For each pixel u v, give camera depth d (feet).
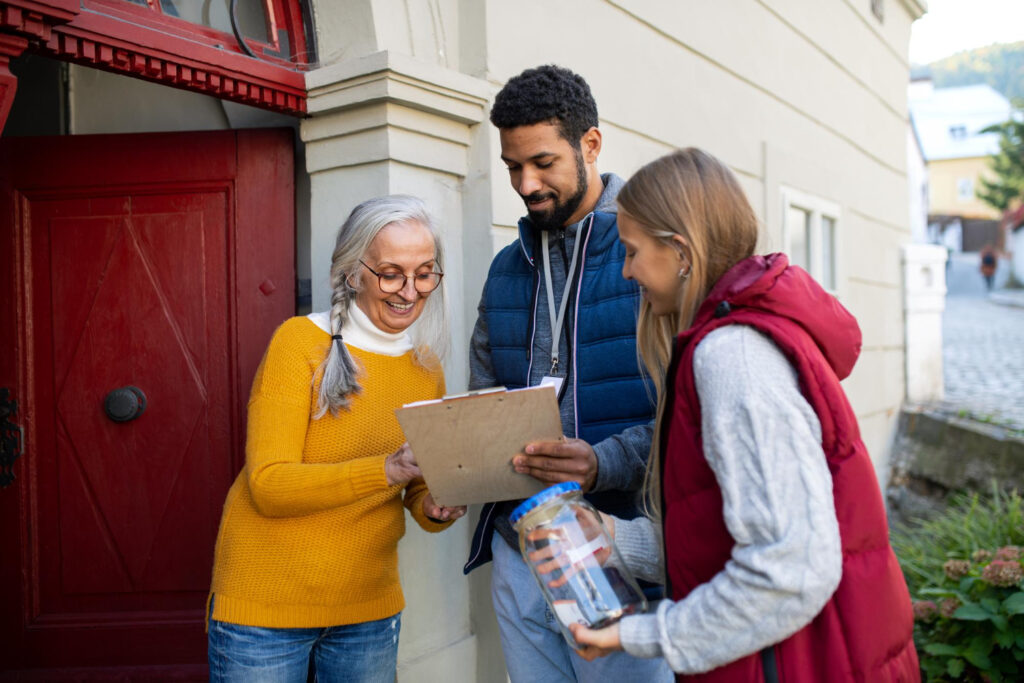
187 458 7.59
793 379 3.39
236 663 5.10
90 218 7.61
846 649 3.37
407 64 6.84
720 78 12.53
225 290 7.65
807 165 15.69
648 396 5.22
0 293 7.47
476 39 7.83
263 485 4.91
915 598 10.62
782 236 14.52
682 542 3.68
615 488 5.10
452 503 4.99
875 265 20.02
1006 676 8.25
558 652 5.81
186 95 8.24
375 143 7.06
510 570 5.81
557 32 8.80
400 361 5.62
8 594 7.47
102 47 5.84
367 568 5.40
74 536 7.56
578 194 5.61
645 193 3.92
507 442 4.68
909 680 3.52
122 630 7.48
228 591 5.17
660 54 10.88
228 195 7.67
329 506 4.95
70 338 7.59
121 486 7.59
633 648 3.60
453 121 7.61
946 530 13.11
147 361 7.61
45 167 7.54
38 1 5.09
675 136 11.22
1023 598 8.13
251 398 5.31
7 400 7.44
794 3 15.21
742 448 3.27
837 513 3.40
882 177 20.49
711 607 3.34
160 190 7.63
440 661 7.40
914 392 22.02
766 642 3.26
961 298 85.71
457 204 7.86
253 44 7.22
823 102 16.72
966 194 134.72
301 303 7.95
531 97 5.35
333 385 5.19
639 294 5.33
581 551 3.90
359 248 5.28
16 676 7.44
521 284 6.02
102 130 8.44
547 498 3.98
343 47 7.29
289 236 7.59
